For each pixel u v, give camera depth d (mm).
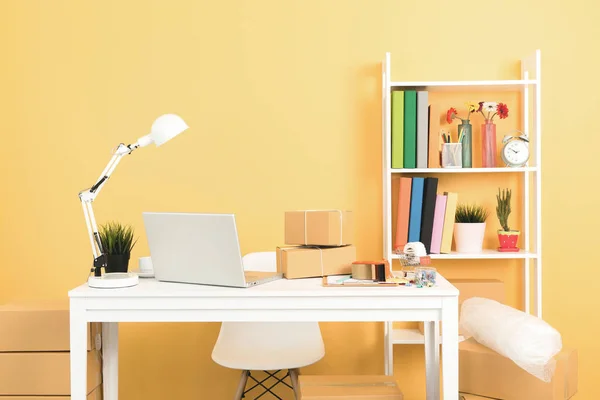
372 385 2578
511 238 3246
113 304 2234
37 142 3459
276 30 3449
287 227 2586
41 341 2574
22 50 3455
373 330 3463
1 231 3457
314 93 3447
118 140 3457
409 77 3432
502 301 3143
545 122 3418
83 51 3455
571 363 2520
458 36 3430
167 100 3457
